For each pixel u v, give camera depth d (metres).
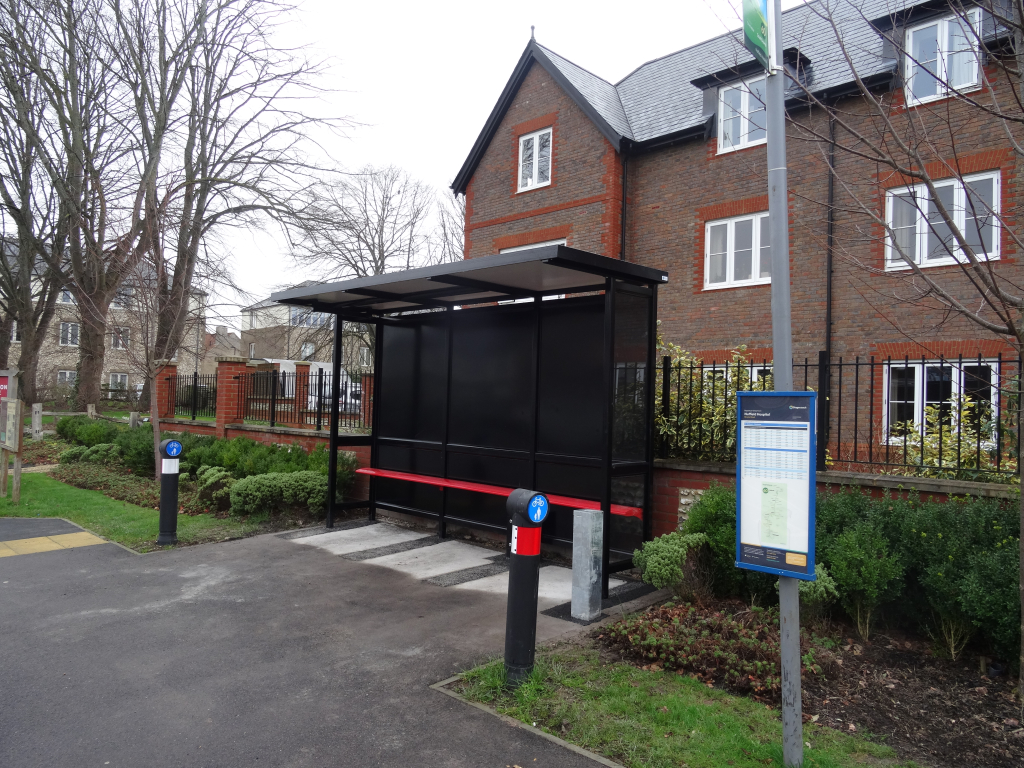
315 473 9.13
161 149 19.34
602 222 14.77
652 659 4.38
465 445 7.96
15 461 10.05
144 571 6.64
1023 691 3.70
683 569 5.23
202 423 14.48
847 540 4.61
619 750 3.31
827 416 5.76
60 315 32.41
